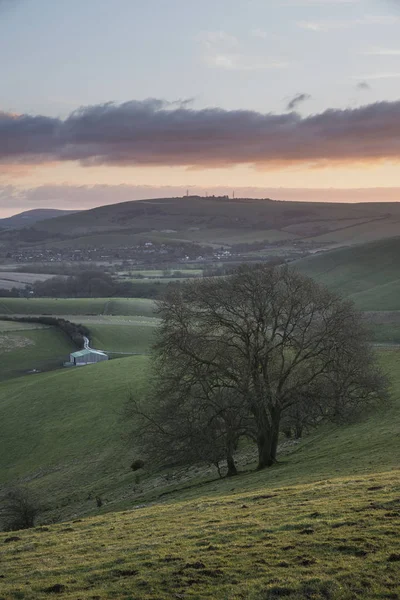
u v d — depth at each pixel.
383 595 16.73
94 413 92.88
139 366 114.88
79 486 69.38
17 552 25.84
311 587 17.53
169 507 33.31
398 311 163.50
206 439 51.94
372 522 22.41
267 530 23.30
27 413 99.38
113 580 19.88
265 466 50.94
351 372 51.28
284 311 51.62
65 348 170.75
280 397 51.19
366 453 43.47
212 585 18.50
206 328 51.62
